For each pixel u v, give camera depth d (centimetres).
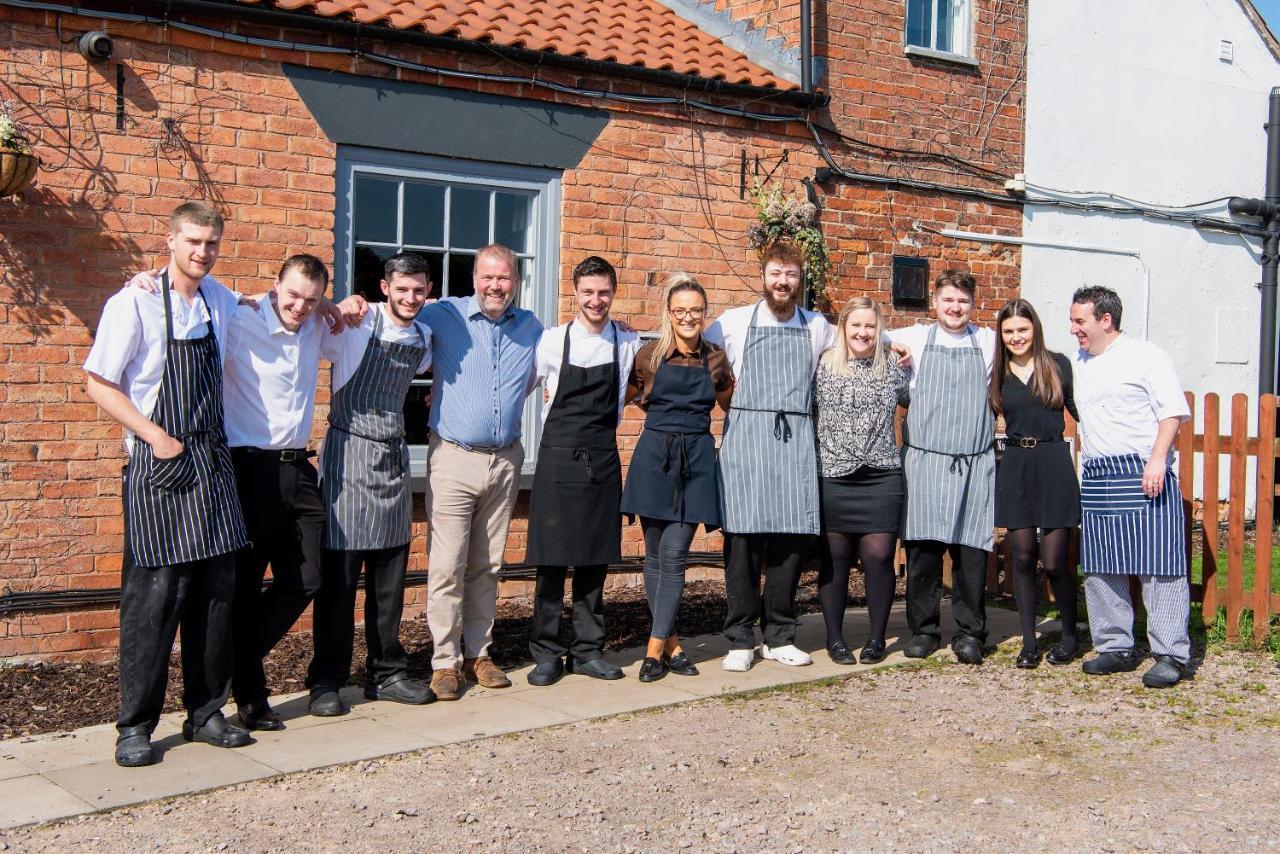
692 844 427
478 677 627
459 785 480
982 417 672
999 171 1049
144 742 504
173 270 500
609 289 609
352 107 743
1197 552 1012
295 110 725
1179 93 1193
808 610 838
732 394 655
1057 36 1089
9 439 649
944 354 674
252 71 711
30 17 646
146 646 499
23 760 507
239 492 538
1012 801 471
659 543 640
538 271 823
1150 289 1180
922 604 697
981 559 679
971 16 1031
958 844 430
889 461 668
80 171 662
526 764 506
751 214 901
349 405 572
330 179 739
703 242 880
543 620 633
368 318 570
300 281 526
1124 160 1147
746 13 991
